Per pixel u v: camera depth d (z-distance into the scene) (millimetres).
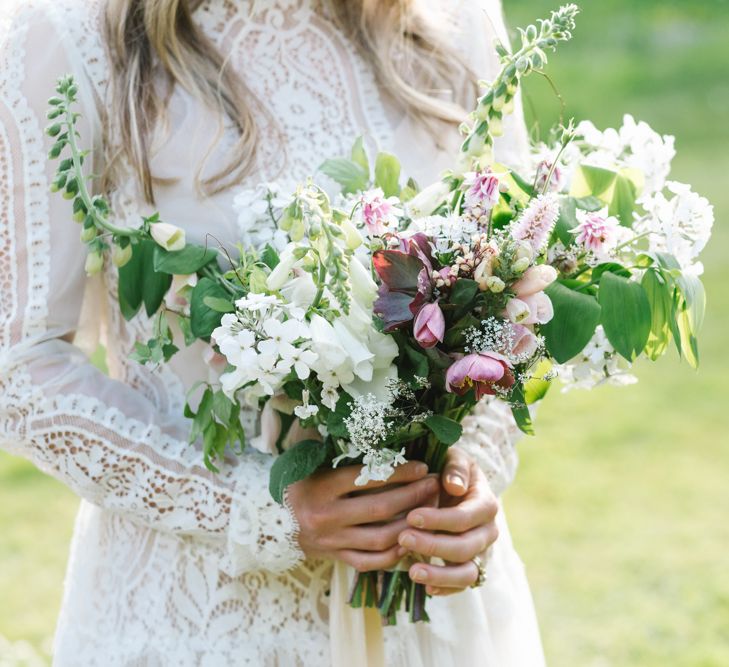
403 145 1776
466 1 1903
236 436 1555
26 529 4395
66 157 1618
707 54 10250
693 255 1537
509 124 1822
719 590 3846
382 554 1568
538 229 1387
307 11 1780
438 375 1455
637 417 5344
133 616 1673
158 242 1523
